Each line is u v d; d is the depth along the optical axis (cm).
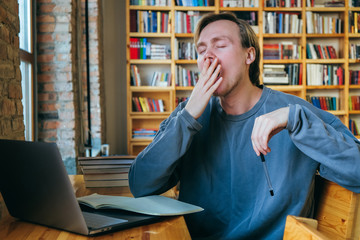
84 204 102
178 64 520
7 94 136
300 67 516
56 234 84
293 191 108
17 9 152
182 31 498
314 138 98
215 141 121
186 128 107
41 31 278
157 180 110
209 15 120
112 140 518
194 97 109
